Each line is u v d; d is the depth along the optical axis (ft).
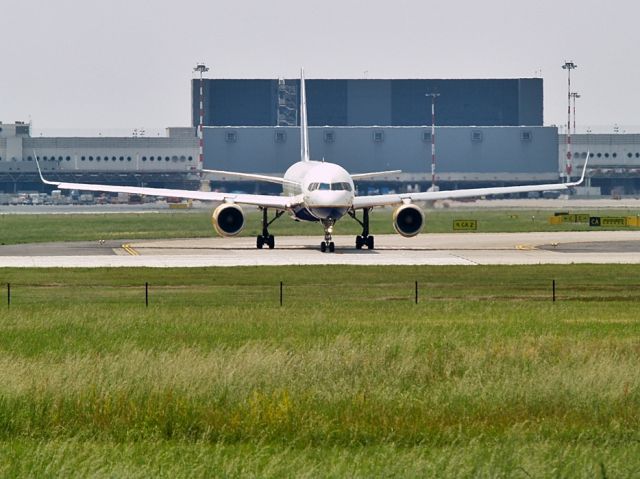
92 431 366.43
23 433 364.38
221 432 362.94
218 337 563.48
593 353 487.61
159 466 326.03
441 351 501.56
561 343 526.16
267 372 434.30
